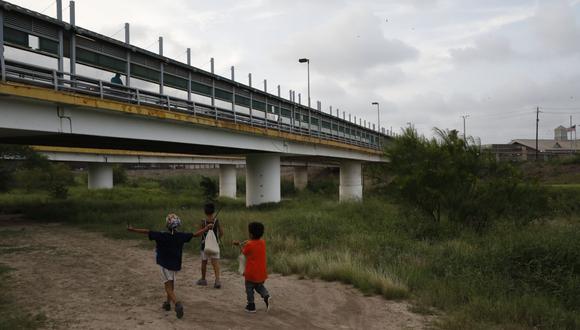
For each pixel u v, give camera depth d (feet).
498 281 29.91
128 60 63.82
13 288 29.19
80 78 53.11
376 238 47.47
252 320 23.06
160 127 68.49
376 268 34.50
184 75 76.13
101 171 166.40
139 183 231.09
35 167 112.06
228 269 35.55
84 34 55.93
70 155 144.56
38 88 46.73
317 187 218.38
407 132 62.13
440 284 29.66
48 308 24.56
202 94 81.00
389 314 24.90
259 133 92.17
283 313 24.58
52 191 125.18
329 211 79.41
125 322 22.12
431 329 22.40
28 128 48.62
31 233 57.88
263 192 103.50
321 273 33.45
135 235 53.72
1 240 51.44
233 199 144.25
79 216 74.18
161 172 289.94
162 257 23.32
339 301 27.32
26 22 49.11
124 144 82.48
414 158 59.88
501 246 37.63
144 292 28.22
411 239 49.44
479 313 23.99
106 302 25.86
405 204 59.52
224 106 87.61
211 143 80.69
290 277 33.71
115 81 61.82
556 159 199.82
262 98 102.73
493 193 54.60
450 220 56.49
